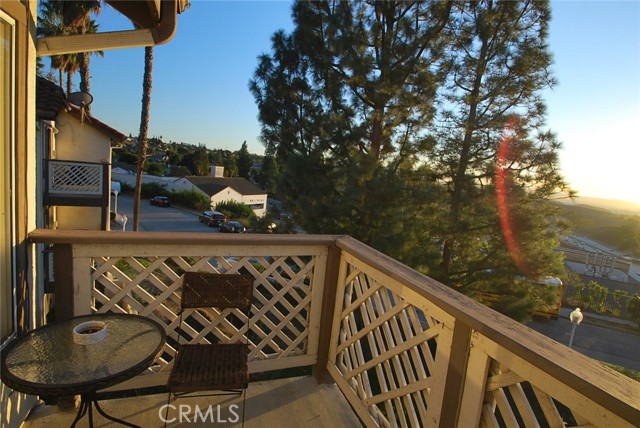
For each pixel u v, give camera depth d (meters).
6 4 1.36
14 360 1.18
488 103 7.95
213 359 1.68
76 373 1.12
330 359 2.19
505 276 7.61
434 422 1.27
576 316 8.80
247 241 1.89
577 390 0.73
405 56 7.30
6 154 1.48
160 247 1.80
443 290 1.28
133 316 1.56
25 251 1.59
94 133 8.04
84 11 12.09
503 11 7.55
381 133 7.84
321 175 8.30
